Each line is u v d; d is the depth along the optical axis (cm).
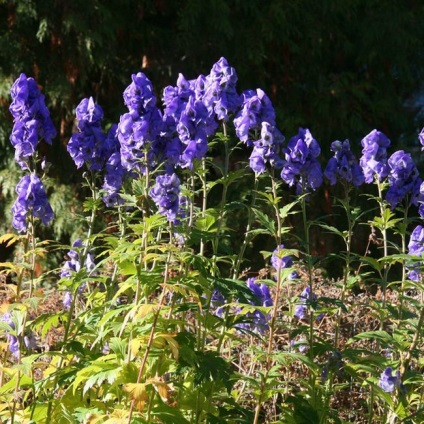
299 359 232
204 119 238
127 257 222
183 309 232
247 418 233
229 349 260
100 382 220
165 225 235
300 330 246
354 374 244
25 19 447
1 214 457
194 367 223
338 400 282
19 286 239
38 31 443
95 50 452
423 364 250
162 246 221
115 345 225
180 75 247
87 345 253
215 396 237
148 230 225
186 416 239
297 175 246
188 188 252
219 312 260
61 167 459
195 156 238
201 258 229
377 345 282
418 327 244
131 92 232
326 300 241
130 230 293
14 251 449
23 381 235
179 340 228
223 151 452
